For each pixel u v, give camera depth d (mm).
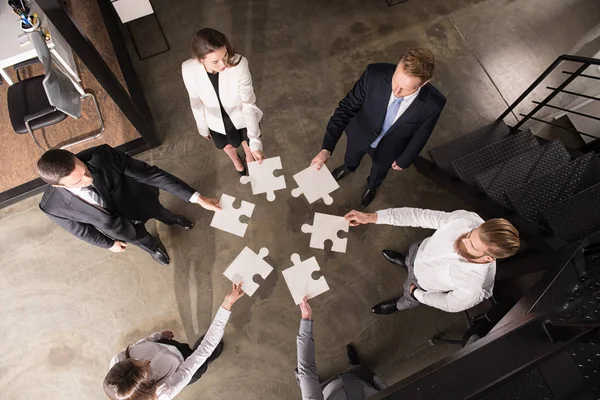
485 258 1948
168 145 3801
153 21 4316
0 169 3514
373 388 2510
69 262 3387
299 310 3289
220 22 4344
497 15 4484
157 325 3254
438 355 3209
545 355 1221
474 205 3346
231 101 2705
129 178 2453
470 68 4238
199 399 3070
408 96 2330
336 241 3016
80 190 2129
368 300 3340
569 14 4520
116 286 3336
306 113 3965
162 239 3457
